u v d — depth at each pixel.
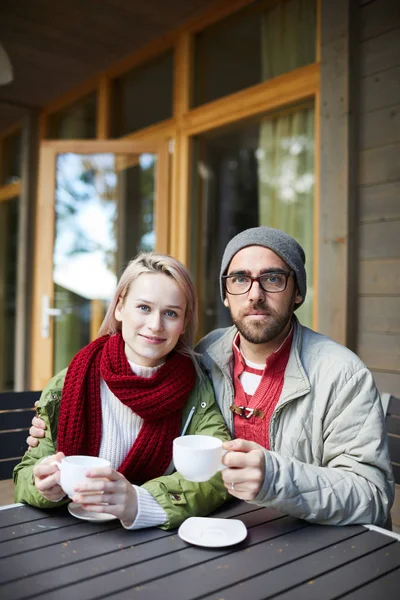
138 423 1.27
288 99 2.79
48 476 1.04
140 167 3.62
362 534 1.00
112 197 3.68
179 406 1.26
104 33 3.43
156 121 3.69
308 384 1.22
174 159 3.49
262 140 3.06
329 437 1.19
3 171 5.07
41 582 0.81
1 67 2.26
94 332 3.77
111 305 1.36
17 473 1.20
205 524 1.03
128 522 1.00
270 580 0.83
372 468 1.12
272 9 2.92
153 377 1.25
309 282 2.81
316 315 2.60
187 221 3.44
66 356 3.78
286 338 1.30
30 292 4.49
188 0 3.05
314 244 2.78
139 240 3.61
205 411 1.29
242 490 1.00
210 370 1.41
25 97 4.35
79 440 1.24
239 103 3.06
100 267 3.74
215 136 3.33
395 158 2.28
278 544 0.96
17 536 0.97
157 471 1.24
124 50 3.66
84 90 4.17
